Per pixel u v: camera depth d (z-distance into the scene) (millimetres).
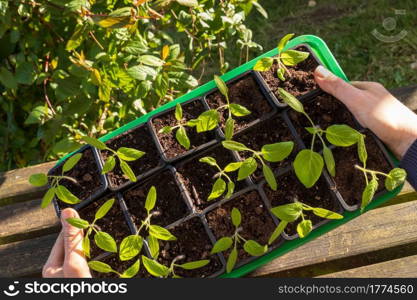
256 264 891
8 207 1171
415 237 1029
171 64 1197
